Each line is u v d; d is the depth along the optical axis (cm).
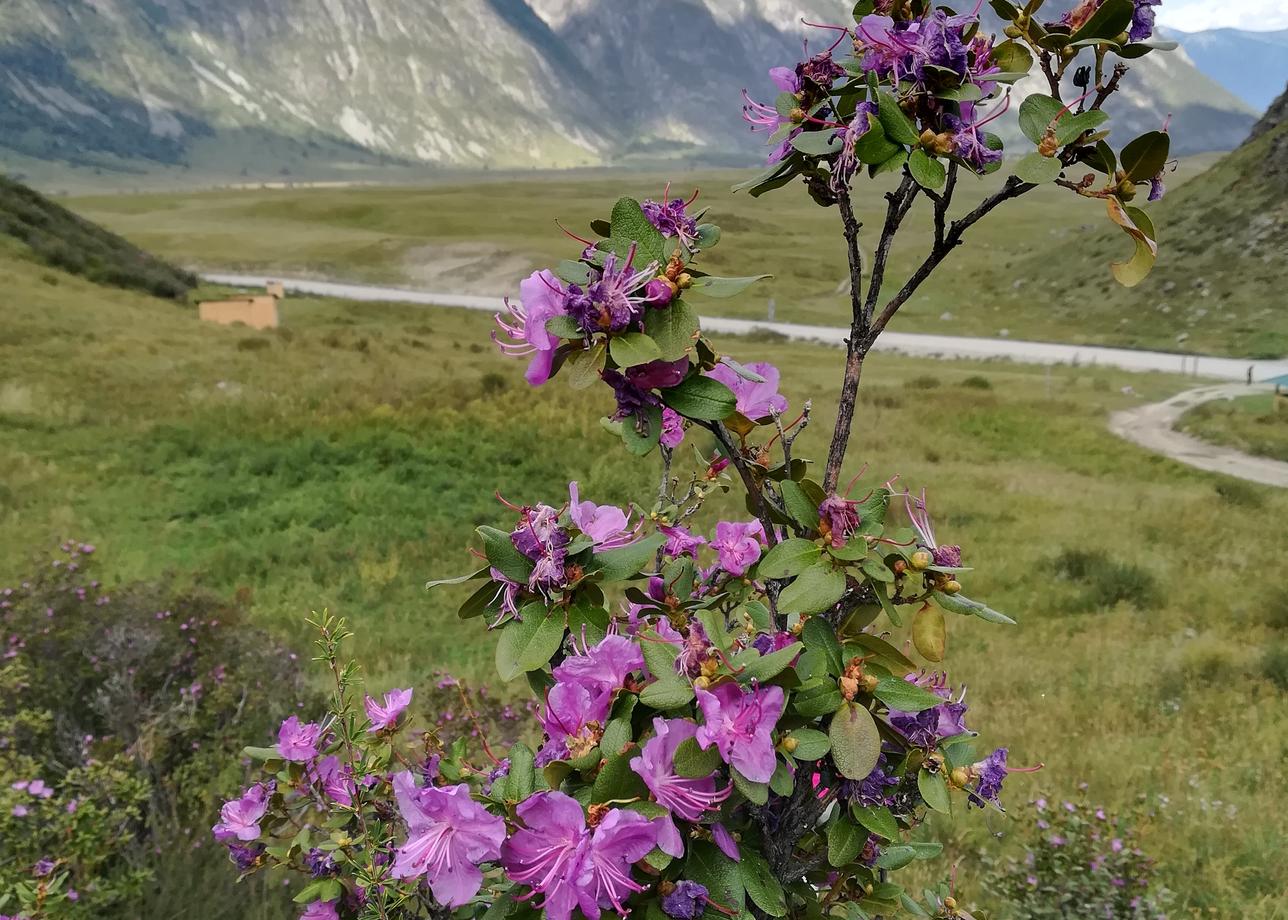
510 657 137
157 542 1152
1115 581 1264
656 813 125
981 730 727
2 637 518
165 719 469
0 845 313
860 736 133
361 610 994
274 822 215
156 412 1731
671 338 130
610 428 139
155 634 546
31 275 3158
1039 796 574
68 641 528
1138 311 5116
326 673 755
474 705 451
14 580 823
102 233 4441
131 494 1309
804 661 140
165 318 3086
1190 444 2616
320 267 7681
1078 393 3400
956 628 1108
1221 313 4788
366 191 19188
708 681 133
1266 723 768
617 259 132
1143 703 815
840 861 145
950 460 2242
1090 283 5650
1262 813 577
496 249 8175
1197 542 1556
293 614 945
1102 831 479
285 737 214
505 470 1548
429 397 2017
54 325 2428
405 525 1287
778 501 152
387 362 2736
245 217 12088
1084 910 430
